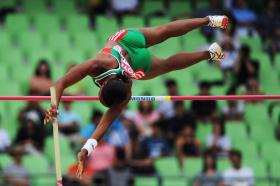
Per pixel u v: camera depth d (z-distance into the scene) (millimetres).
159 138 38625
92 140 23500
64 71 41812
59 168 24016
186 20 26203
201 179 37125
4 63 42219
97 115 37062
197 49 44875
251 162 39719
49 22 44969
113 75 23906
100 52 24484
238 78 43344
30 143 37688
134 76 24797
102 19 45469
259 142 40719
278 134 41562
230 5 47500
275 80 44844
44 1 46469
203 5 47719
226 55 44250
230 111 41688
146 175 37250
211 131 40031
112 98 23578
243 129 41062
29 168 37000
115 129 37781
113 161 37062
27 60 42500
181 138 38781
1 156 37094
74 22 45188
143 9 47094
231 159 38219
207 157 37906
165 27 25922
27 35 43906
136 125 38625
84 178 35406
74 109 39812
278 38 47219
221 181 37219
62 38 44094
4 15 45125
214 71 43812
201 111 40500
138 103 40000
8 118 39125
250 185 37531
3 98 27328
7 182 35531
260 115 42344
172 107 40156
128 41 25109
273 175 39688
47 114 23547
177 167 38188
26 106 38594
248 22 46969
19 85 40750
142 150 37844
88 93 40344
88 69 23844
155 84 42375
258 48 46000
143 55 25188
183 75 43344
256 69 44188
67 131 38312
